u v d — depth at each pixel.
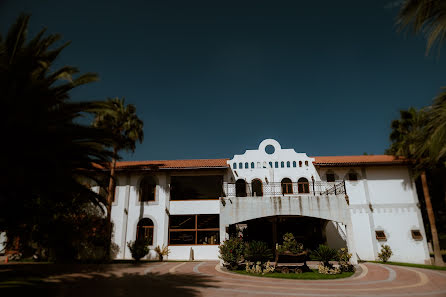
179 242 24.25
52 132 9.78
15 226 13.29
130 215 23.17
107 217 21.22
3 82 9.18
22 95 9.43
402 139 23.48
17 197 11.45
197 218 25.28
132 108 24.28
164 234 22.48
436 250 20.30
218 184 26.88
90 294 9.53
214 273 14.80
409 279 13.38
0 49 10.38
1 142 9.36
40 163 9.98
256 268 15.08
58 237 19.14
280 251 15.50
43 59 10.91
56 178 10.56
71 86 11.48
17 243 19.66
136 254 19.73
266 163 24.05
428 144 13.20
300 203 17.69
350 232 17.06
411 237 21.59
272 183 23.34
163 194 23.50
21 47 10.66
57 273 13.55
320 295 10.13
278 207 17.70
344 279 13.36
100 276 13.21
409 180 22.80
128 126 22.95
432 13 7.68
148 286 11.09
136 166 23.77
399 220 22.03
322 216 17.42
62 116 10.61
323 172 23.39
